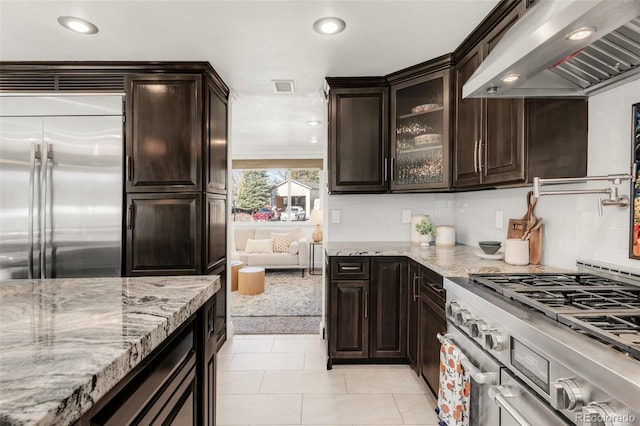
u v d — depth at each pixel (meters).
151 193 2.57
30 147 2.55
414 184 2.63
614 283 1.40
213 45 2.29
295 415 2.05
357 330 2.63
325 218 3.23
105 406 0.67
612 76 1.39
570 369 0.83
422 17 1.93
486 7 1.83
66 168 2.55
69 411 0.51
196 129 2.57
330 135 2.87
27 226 2.54
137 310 0.95
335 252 2.61
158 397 0.91
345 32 2.11
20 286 1.24
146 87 2.57
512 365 1.08
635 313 1.01
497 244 2.13
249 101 3.56
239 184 7.32
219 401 2.20
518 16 1.65
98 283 1.29
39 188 2.54
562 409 0.82
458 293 1.51
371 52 2.38
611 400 0.71
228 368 2.64
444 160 2.45
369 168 2.82
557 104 1.63
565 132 1.63
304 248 6.34
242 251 6.68
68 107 2.56
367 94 2.82
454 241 2.87
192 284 1.27
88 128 2.56
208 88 2.68
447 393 1.52
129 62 2.55
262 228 7.16
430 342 2.10
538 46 1.03
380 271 2.60
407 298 2.58
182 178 2.57
